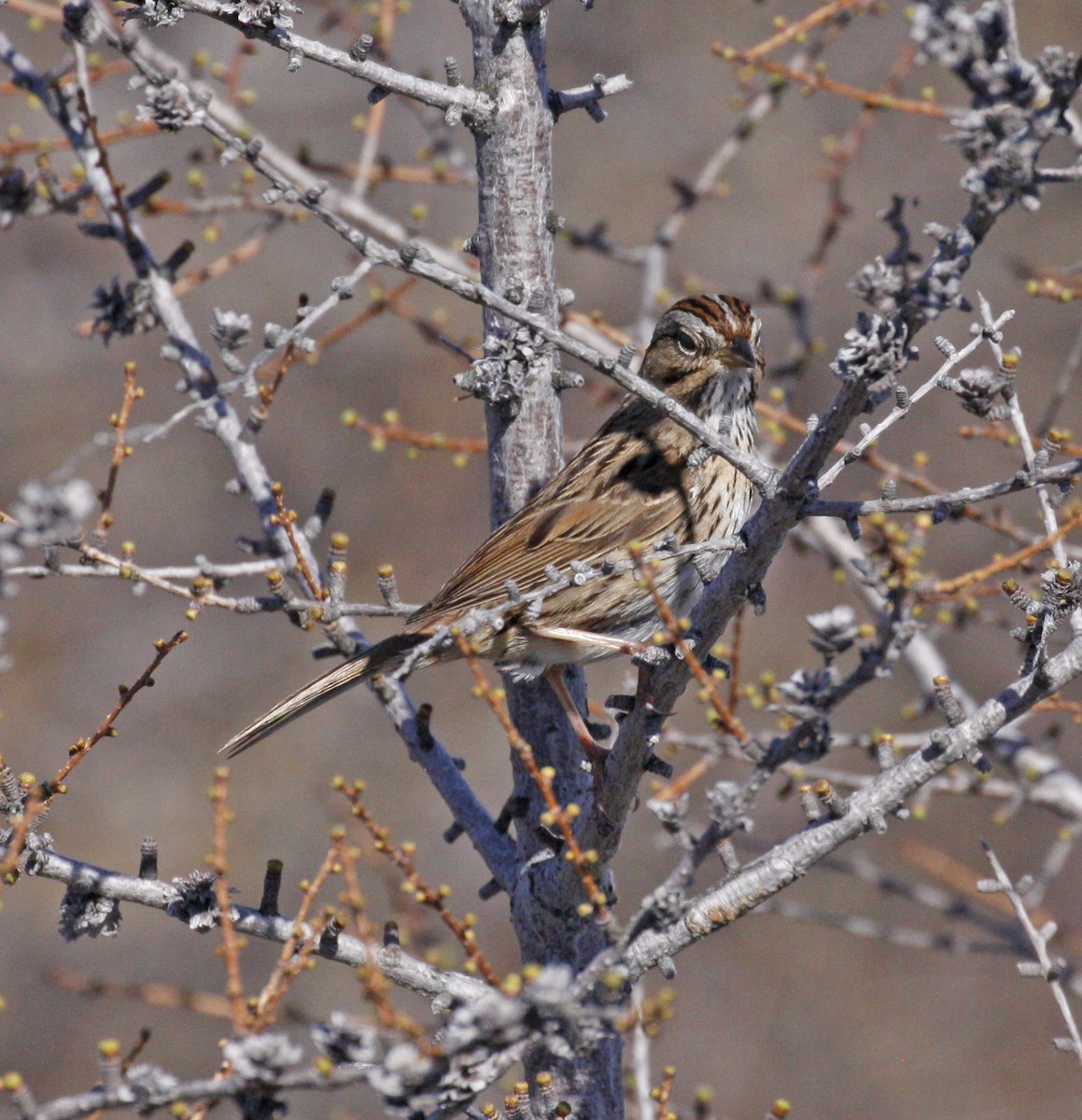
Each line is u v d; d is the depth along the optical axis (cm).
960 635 1936
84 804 2041
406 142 2252
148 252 947
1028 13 2244
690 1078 1841
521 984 645
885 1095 1833
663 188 2245
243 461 921
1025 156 528
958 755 684
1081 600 677
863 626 693
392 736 2109
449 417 2205
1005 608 1329
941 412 2008
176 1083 570
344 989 1811
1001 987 1911
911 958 1933
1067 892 1894
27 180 926
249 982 1841
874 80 2172
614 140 2284
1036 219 2088
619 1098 819
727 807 660
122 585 2197
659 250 1272
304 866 1995
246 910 725
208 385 930
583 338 1220
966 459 1997
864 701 1914
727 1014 1900
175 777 2078
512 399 870
